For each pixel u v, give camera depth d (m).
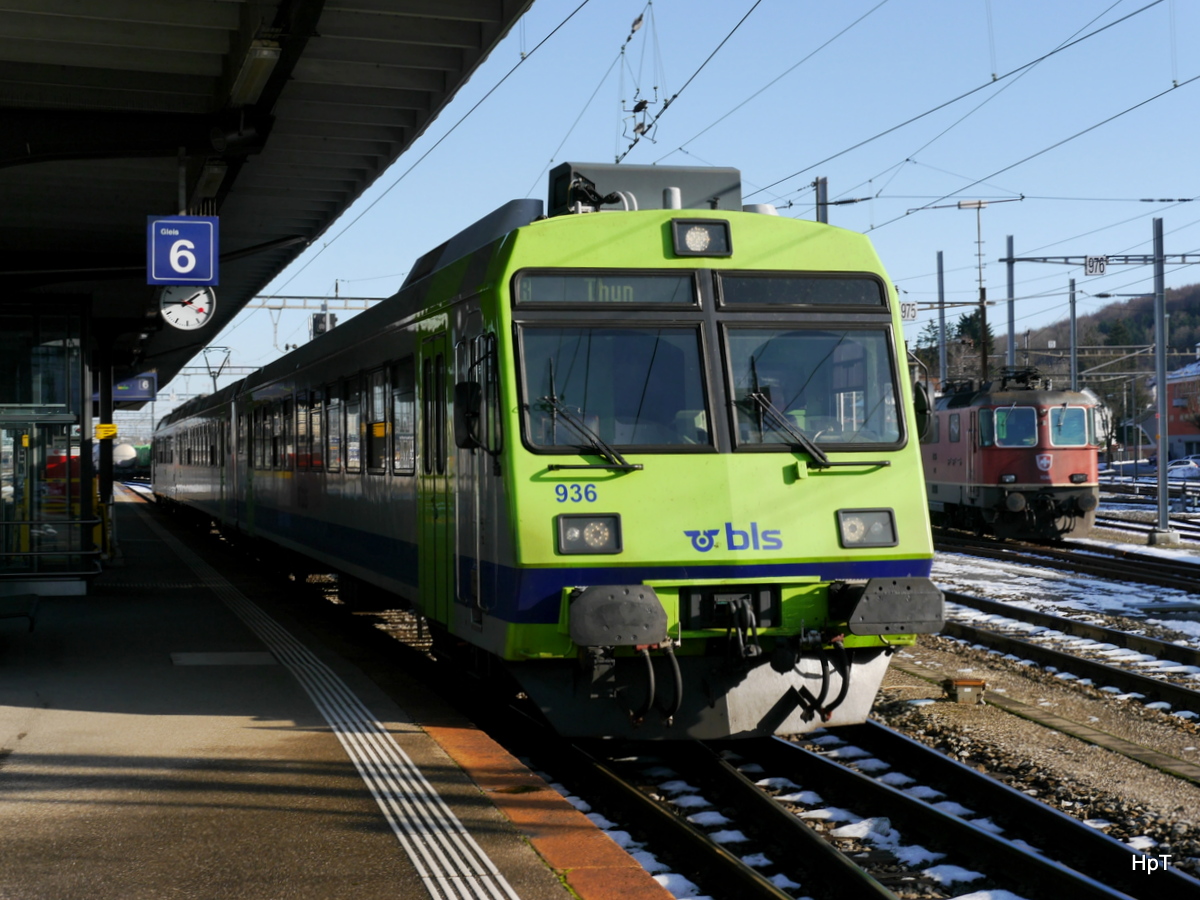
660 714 7.37
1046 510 25.53
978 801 6.66
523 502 7.12
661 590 7.23
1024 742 8.02
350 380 12.20
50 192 13.80
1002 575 18.50
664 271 7.55
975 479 26.41
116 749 7.06
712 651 7.47
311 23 9.17
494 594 7.52
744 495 7.34
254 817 5.73
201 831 5.52
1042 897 5.26
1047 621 13.16
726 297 7.61
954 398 28.36
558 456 7.20
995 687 9.93
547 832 5.48
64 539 15.31
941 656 11.39
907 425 7.73
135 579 17.88
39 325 15.27
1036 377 27.06
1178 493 44.78
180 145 11.24
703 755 7.45
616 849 5.24
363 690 8.84
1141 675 9.70
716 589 7.29
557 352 7.34
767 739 7.80
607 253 7.51
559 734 7.73
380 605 12.70
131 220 15.15
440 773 6.48
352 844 5.32
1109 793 6.83
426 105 12.05
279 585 17.09
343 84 11.32
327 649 10.84
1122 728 8.52
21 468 15.21
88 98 11.22
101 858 5.16
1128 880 5.46
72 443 15.35
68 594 15.19
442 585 8.88
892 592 7.32
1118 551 22.61
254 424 19.14
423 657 11.71
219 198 14.05
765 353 7.59
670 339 7.48
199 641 11.32
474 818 5.68
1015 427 25.75
